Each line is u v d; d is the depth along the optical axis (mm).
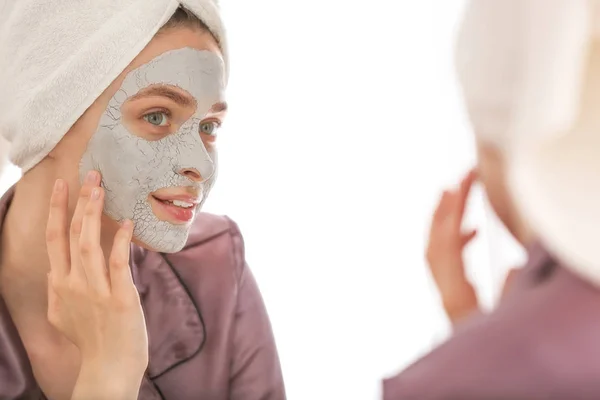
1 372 911
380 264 1783
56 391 966
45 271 955
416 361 462
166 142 907
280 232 1806
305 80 1815
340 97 1810
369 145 1806
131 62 893
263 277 1786
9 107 926
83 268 885
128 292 883
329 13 1806
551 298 420
